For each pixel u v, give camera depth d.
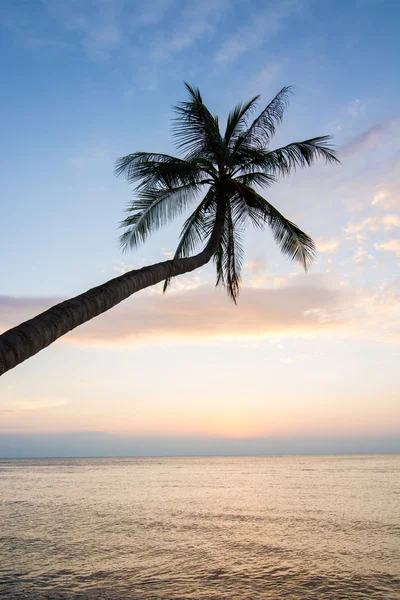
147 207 12.35
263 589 12.58
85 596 11.95
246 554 16.69
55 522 23.84
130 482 52.56
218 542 18.80
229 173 13.38
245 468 92.25
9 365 4.22
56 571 14.38
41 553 16.86
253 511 27.80
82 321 5.63
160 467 101.31
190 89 12.88
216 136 12.60
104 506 30.44
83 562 15.52
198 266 10.32
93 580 13.43
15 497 35.91
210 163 12.77
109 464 128.00
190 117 12.41
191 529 21.81
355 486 43.91
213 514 26.67
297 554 16.58
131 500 33.88
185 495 37.53
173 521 24.17
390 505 29.42
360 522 23.17
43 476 65.31
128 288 6.97
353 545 17.92
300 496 35.75
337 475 62.09
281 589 12.56
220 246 13.79
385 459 155.12
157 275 8.28
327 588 12.56
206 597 11.94
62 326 5.11
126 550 17.39
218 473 72.62
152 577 13.76
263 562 15.50
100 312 6.11
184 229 13.88
